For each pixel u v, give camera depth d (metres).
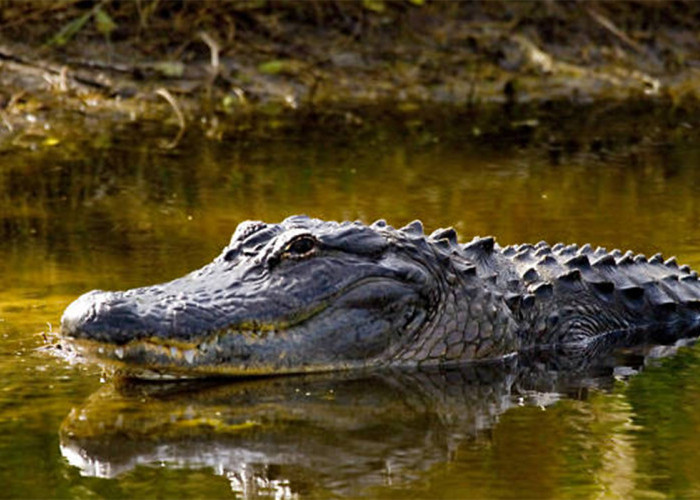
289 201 34.44
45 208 33.50
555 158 40.75
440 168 39.00
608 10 57.28
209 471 17.39
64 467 17.48
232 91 48.47
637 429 19.25
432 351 22.39
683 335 24.97
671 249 29.86
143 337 20.38
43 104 45.00
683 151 42.03
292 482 16.95
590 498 16.52
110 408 19.80
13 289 26.23
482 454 18.11
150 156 39.84
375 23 54.06
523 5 56.47
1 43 48.12
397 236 22.50
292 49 51.84
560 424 19.42
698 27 57.50
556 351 23.80
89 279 26.86
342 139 43.16
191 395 20.48
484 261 23.83
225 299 21.09
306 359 21.48
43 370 21.64
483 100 50.53
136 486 16.86
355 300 21.73
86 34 49.41
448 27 55.12
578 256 25.27
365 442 18.61
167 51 49.88
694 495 16.62
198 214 32.94
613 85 53.00
